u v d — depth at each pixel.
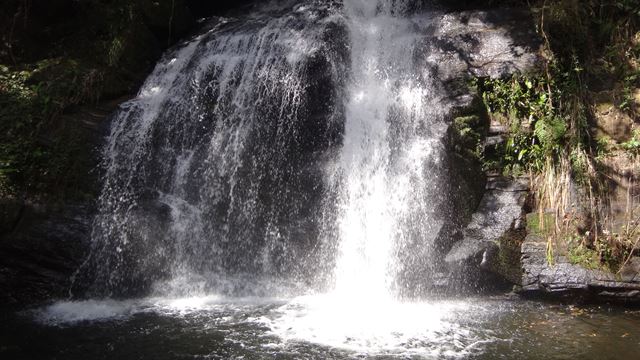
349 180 7.79
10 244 7.06
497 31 8.69
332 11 9.88
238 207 7.93
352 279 7.32
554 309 6.56
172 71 9.55
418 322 6.14
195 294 7.39
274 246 7.63
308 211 7.70
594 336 5.71
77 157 7.92
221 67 9.09
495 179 7.84
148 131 8.58
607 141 7.59
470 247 6.97
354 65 8.86
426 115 8.09
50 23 10.19
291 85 8.46
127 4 10.02
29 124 8.23
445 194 7.33
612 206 7.19
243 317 6.37
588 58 8.23
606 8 8.53
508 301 6.86
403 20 9.84
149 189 8.03
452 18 9.24
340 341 5.64
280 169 8.06
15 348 5.55
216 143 8.41
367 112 8.25
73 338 5.78
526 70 8.20
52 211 7.38
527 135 7.95
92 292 7.22
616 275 6.61
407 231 7.26
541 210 7.29
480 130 8.06
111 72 9.35
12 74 9.05
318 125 8.24
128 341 5.67
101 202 7.68
